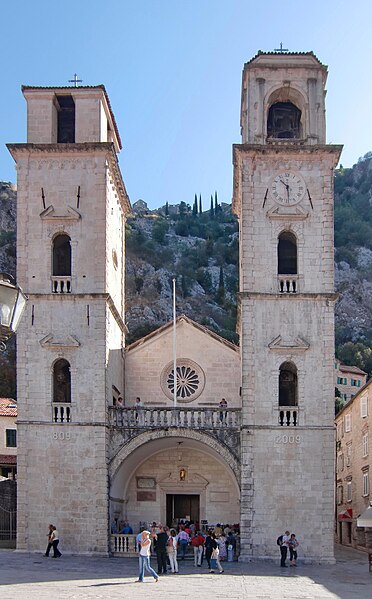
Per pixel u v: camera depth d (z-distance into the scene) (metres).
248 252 52.44
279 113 57.78
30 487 50.44
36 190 53.31
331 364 51.41
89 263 52.53
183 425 51.75
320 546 49.50
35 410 51.19
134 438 51.53
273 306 51.94
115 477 52.03
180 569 45.25
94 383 51.28
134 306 181.38
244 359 51.38
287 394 54.12
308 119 53.75
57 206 53.09
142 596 32.22
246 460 50.34
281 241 54.47
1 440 87.56
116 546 50.31
